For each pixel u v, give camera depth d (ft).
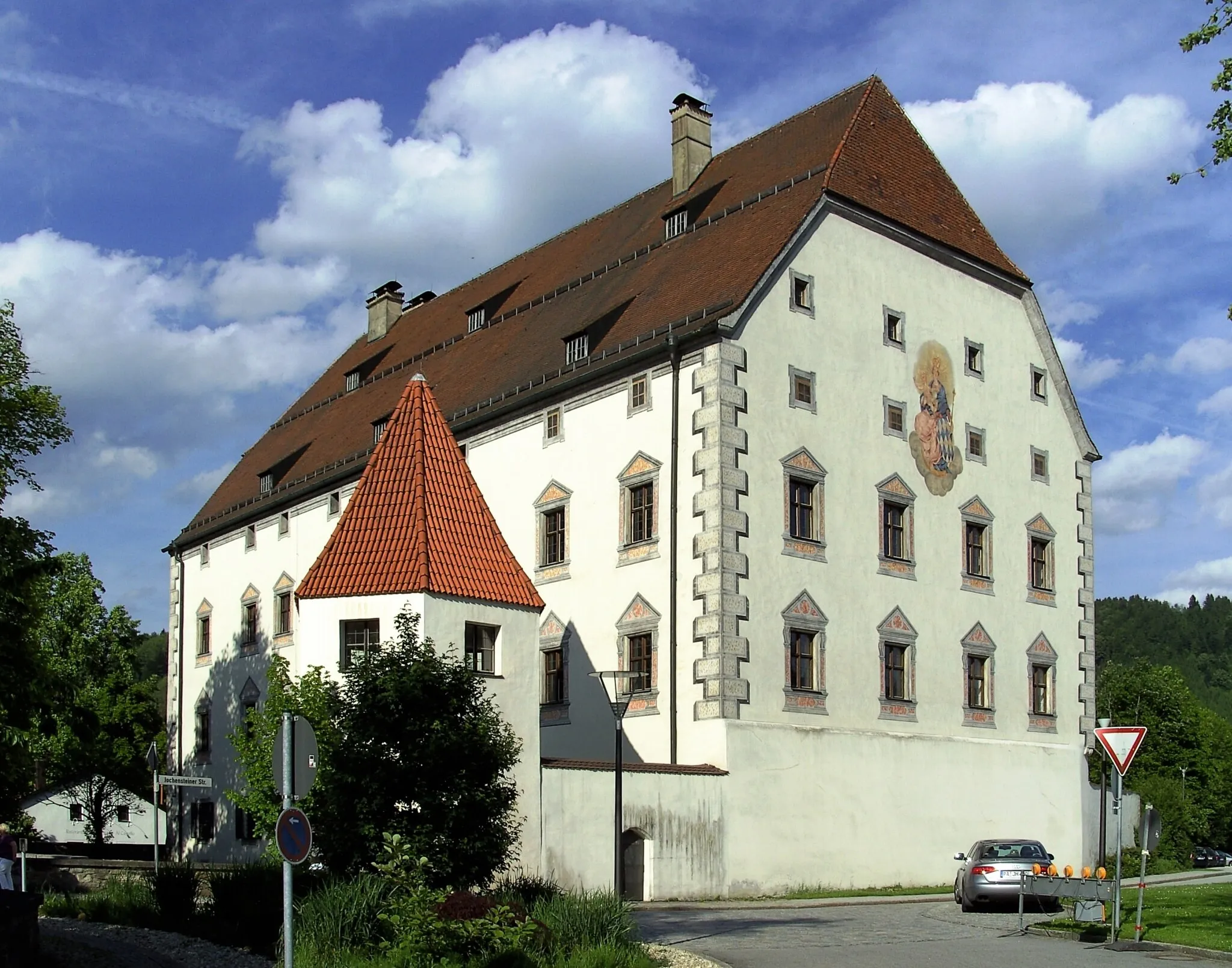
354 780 75.20
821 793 124.47
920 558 138.82
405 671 77.51
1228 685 624.59
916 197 146.92
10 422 108.27
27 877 102.83
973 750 140.36
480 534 105.50
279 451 202.59
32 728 92.12
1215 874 174.50
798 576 126.21
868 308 137.69
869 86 148.66
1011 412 152.66
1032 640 150.20
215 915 78.69
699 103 161.58
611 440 133.28
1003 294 154.40
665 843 111.75
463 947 63.21
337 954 64.75
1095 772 196.13
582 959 63.62
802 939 80.59
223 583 193.16
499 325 171.73
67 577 225.76
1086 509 159.84
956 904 108.06
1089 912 87.76
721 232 142.20
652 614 125.90
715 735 118.01
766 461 125.08
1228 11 76.38
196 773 192.03
